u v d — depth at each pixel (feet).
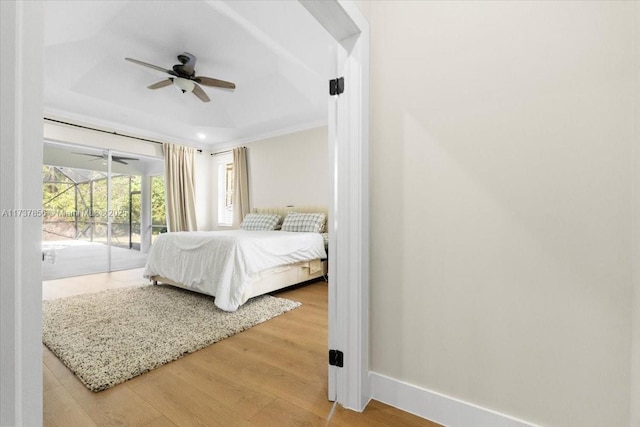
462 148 4.00
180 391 4.91
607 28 3.15
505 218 3.72
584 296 3.28
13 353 1.25
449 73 4.09
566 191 3.37
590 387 3.25
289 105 13.51
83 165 15.11
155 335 6.97
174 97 13.48
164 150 17.56
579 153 3.30
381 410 4.42
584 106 3.27
